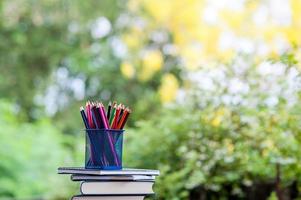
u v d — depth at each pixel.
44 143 7.95
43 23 11.00
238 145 4.46
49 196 5.80
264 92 4.55
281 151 4.25
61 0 10.88
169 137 4.84
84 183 2.78
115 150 2.88
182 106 5.03
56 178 5.91
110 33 11.36
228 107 4.62
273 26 6.80
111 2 11.12
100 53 11.28
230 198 4.77
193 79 5.06
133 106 10.66
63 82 11.62
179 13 7.83
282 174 4.46
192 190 4.74
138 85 10.91
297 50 3.90
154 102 7.04
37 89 11.27
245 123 4.56
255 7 7.18
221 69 4.74
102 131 2.86
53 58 11.18
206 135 4.68
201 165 4.56
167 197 4.53
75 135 11.33
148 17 10.08
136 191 2.84
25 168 7.65
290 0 6.55
